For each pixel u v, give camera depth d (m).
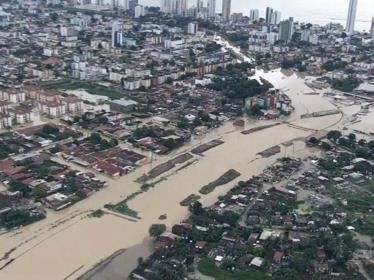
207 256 186.12
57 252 188.50
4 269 177.12
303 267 178.38
